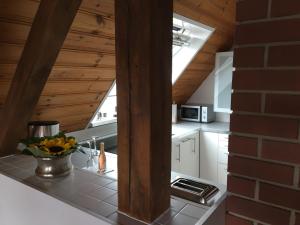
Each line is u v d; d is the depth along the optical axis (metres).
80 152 1.99
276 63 0.87
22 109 1.66
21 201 1.43
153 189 0.99
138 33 0.89
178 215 1.07
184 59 2.92
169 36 0.98
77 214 1.13
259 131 0.94
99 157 1.59
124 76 0.96
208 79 3.73
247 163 0.98
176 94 3.53
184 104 3.88
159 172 1.02
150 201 0.99
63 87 1.95
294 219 0.91
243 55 0.93
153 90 0.92
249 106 0.94
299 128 0.86
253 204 0.99
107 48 1.88
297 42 0.83
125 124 0.99
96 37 1.73
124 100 0.98
